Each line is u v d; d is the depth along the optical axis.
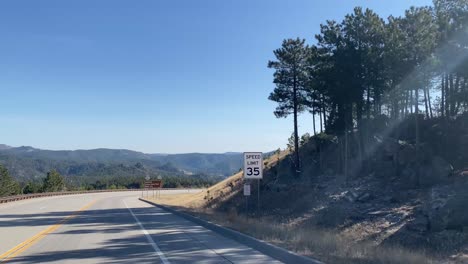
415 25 33.06
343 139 42.91
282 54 46.91
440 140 36.25
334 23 39.66
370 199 31.03
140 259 13.80
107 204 56.72
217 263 12.80
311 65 45.09
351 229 26.55
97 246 17.11
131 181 151.88
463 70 29.50
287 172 47.28
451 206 23.33
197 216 29.56
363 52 36.50
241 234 17.78
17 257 14.45
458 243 20.22
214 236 19.98
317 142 49.97
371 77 36.91
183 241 18.20
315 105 46.72
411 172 32.91
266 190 43.50
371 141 40.31
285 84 47.59
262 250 14.93
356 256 12.22
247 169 24.86
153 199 66.88
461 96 32.78
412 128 40.75
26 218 33.69
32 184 105.06
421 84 32.22
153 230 23.23
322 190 37.03
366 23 37.38
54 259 13.98
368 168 38.19
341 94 38.00
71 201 66.00
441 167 30.45
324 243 14.19
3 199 61.09
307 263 11.42
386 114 48.75
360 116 40.22
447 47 30.17
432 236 22.14
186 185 141.62
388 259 11.71
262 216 35.03
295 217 32.66
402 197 29.38
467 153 33.00
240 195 46.00
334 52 38.41
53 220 31.33
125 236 20.55
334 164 43.59
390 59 33.28
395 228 24.78
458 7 31.31
